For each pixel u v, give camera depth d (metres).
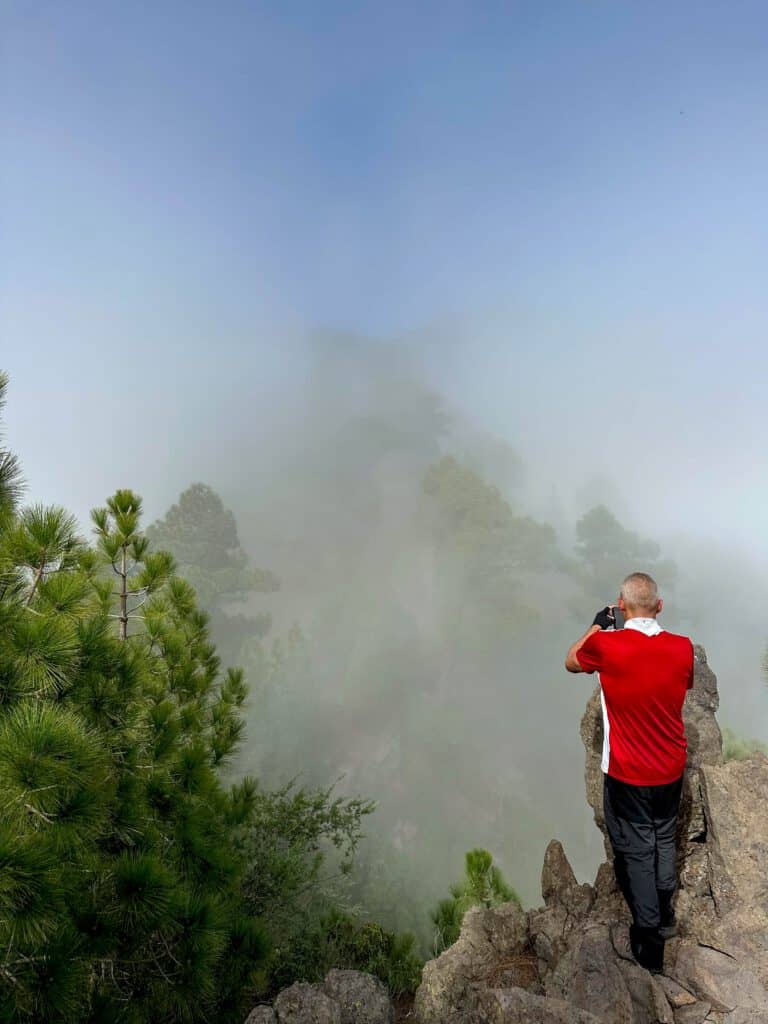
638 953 3.47
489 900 6.73
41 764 3.49
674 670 3.20
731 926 3.43
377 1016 4.03
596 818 4.79
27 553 5.15
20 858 3.28
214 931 4.54
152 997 4.41
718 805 3.78
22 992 3.51
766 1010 3.03
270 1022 3.96
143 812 5.09
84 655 4.78
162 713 5.92
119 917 4.18
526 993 3.38
